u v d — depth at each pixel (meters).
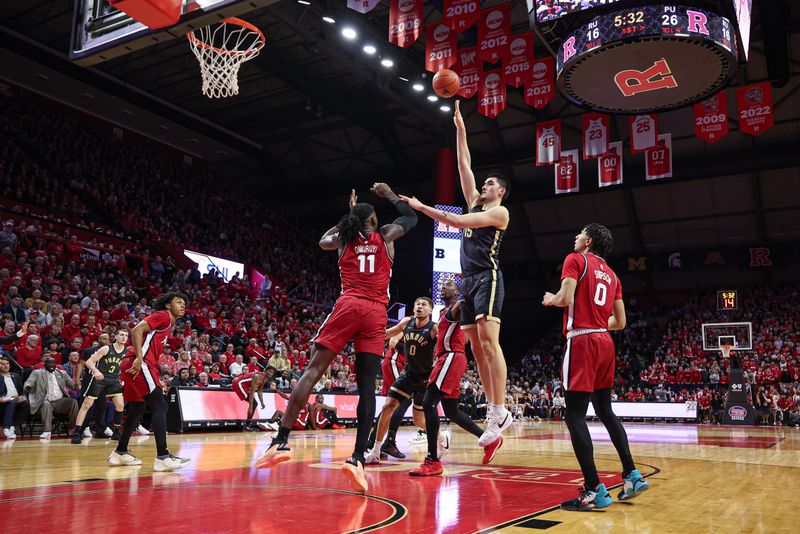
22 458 6.49
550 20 9.58
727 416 20.84
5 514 3.28
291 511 3.43
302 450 7.84
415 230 32.12
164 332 5.86
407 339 6.38
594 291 4.01
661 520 3.33
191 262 23.17
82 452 7.25
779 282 28.61
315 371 3.96
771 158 23.42
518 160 26.80
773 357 24.55
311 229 33.91
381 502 3.78
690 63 9.28
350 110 24.98
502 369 5.04
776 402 21.47
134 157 26.38
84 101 24.86
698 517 3.42
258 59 21.48
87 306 14.65
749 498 4.14
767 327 26.70
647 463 6.67
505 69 16.38
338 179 30.95
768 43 16.94
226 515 3.29
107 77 23.47
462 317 5.21
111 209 22.95
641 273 30.78
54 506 3.54
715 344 23.16
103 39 7.88
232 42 13.55
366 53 20.11
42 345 11.30
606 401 4.11
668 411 23.12
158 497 3.90
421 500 3.89
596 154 18.89
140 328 5.55
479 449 8.51
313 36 19.00
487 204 5.02
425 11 19.42
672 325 28.84
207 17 7.06
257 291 22.81
